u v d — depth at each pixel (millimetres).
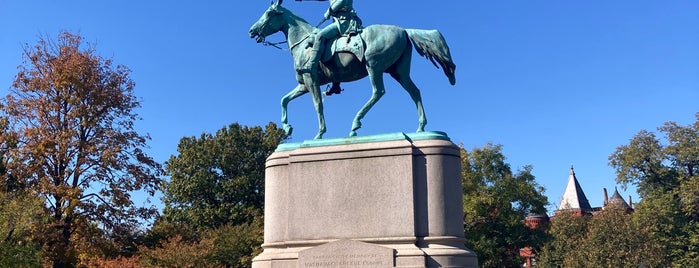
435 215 10773
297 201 11547
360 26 12312
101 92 33594
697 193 50656
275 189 11977
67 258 31391
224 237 36750
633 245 42719
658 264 42719
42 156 31969
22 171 31641
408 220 10742
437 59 11953
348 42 12094
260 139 56250
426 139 11281
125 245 34844
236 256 35906
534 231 47438
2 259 22500
